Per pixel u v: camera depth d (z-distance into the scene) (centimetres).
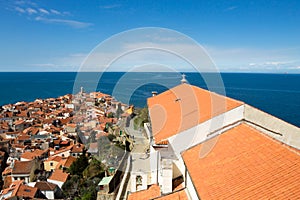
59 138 7562
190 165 1298
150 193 1706
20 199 4400
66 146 6956
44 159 6297
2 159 7044
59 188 4919
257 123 1366
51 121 9338
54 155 6225
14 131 9369
